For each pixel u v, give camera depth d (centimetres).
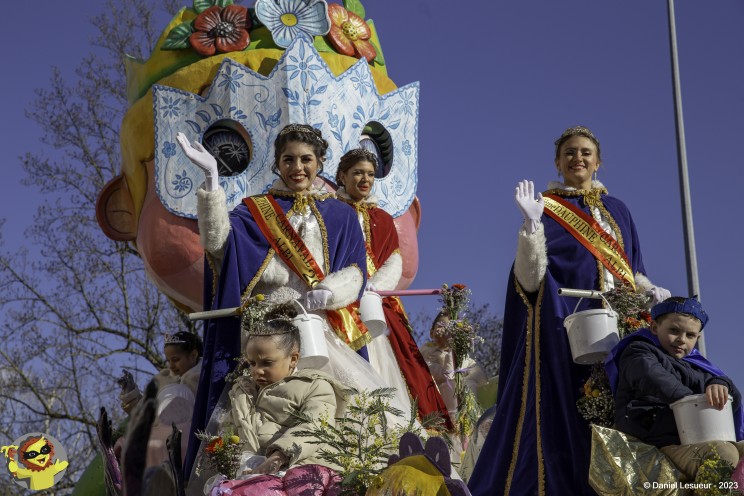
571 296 742
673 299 677
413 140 1141
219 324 776
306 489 611
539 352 739
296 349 700
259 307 760
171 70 1101
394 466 576
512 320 782
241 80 1070
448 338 978
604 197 819
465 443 958
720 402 632
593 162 816
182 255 1048
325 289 791
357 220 855
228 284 787
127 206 1142
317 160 853
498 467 735
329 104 1079
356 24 1149
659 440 648
